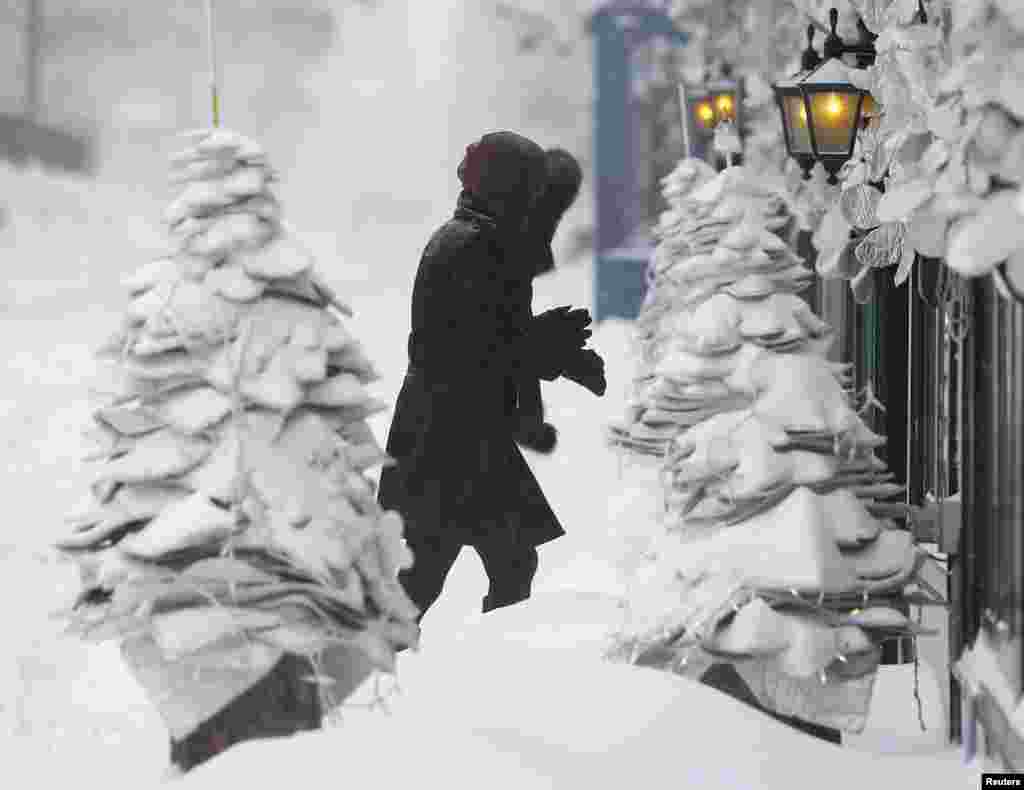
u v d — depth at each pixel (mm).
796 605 10734
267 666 9062
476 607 16375
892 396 13969
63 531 21156
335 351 9844
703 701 10422
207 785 8680
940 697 12750
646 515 13688
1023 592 8789
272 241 9789
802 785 9664
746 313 11523
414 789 8602
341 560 9289
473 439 14055
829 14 15219
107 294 64000
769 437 11047
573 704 10461
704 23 26375
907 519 12656
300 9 134875
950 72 9016
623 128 46750
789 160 16438
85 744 11844
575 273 82688
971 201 8656
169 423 9430
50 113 135750
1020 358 9008
